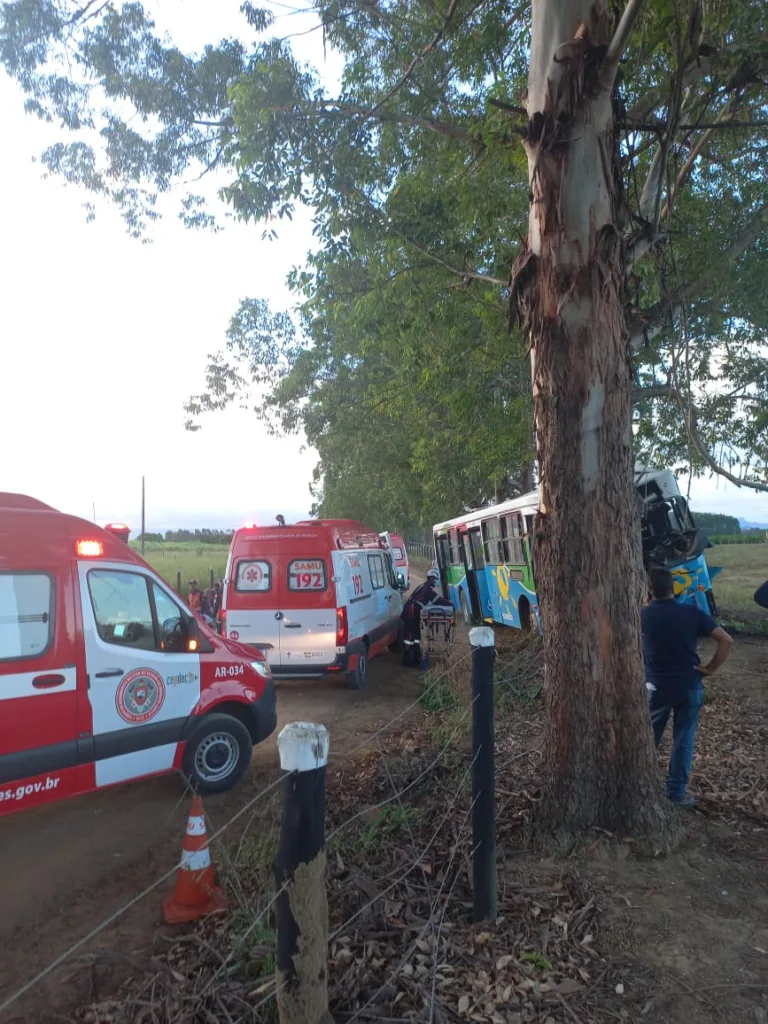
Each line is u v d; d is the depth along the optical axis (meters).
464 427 14.27
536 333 4.66
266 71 8.12
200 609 16.86
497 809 5.13
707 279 9.58
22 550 5.36
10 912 4.47
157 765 6.04
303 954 2.29
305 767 2.28
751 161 9.50
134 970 3.71
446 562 20.56
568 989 3.23
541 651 10.15
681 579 11.80
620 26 4.39
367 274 11.02
